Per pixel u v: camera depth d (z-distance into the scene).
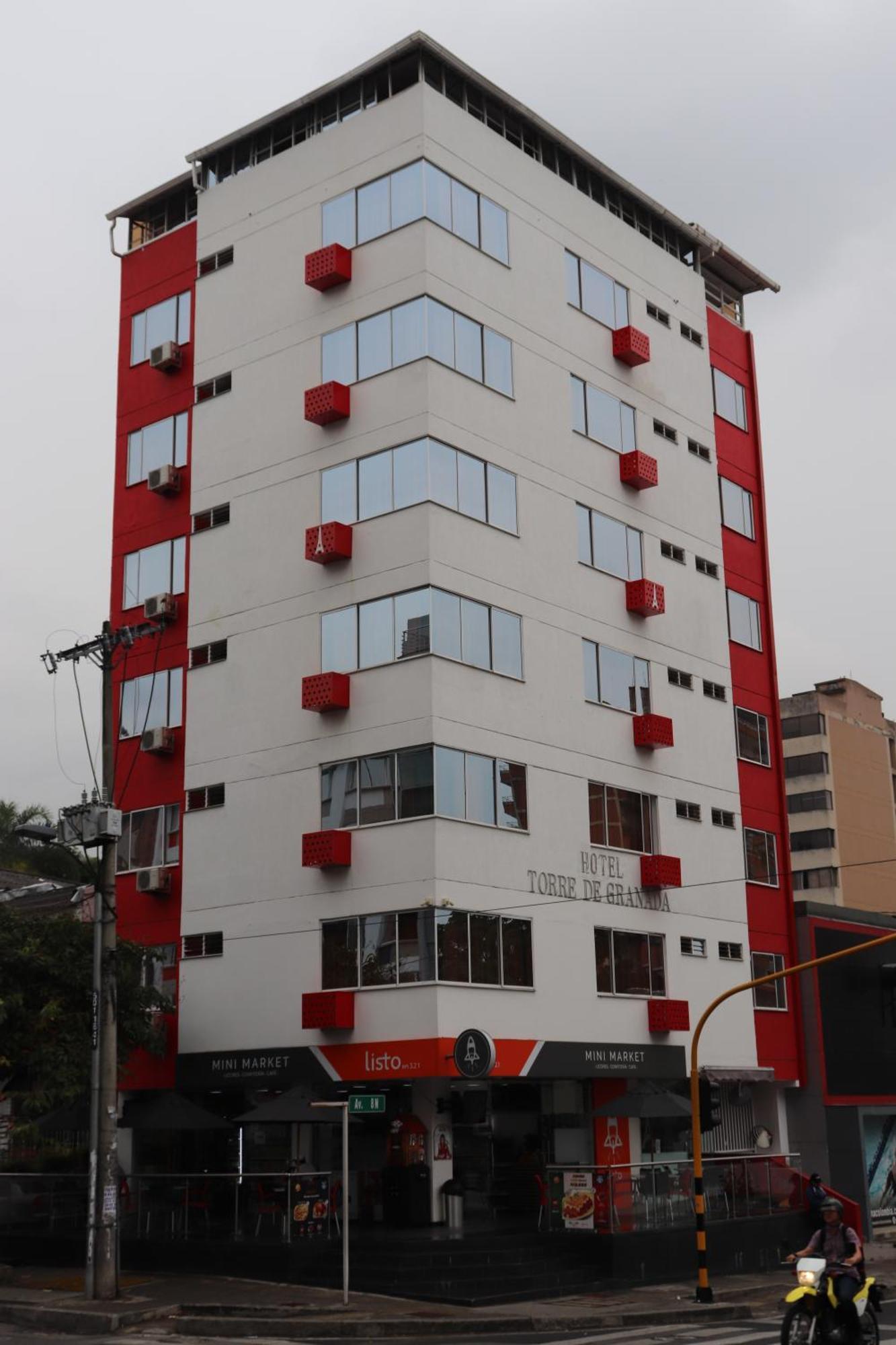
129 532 38.41
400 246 33.69
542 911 32.75
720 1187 31.77
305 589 33.88
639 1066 34.53
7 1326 23.12
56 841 26.78
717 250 43.94
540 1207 31.67
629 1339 21.06
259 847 33.47
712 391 43.44
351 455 33.62
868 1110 41.59
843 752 90.31
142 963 33.28
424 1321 22.53
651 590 37.59
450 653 31.62
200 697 35.62
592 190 39.91
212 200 38.41
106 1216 24.70
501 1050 30.75
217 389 37.16
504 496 34.16
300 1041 31.69
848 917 43.56
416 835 30.55
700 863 38.53
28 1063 29.14
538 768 33.53
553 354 36.69
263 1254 26.98
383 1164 31.72
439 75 35.12
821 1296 16.09
